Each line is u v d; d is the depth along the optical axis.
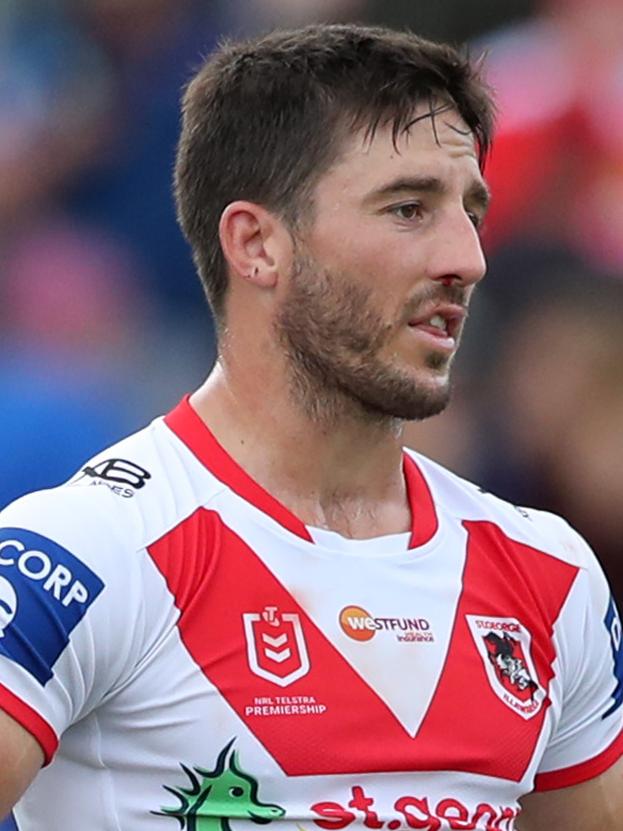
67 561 10.23
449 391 11.09
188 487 10.96
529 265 23.72
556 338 23.09
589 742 11.93
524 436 22.80
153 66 27.53
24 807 10.86
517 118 24.20
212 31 27.45
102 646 10.18
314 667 10.54
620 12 24.39
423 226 10.91
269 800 10.27
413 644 10.86
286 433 11.20
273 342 11.18
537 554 11.73
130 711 10.30
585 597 11.79
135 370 25.25
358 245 10.84
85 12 28.12
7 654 9.98
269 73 11.17
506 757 10.88
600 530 22.42
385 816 10.38
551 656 11.42
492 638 11.15
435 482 11.91
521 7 25.39
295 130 11.00
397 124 10.87
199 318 26.00
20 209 27.14
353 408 11.14
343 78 10.96
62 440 22.64
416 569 11.19
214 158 11.35
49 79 27.83
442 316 10.96
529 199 23.98
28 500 10.67
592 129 23.91
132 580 10.34
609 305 23.23
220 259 11.41
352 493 11.36
